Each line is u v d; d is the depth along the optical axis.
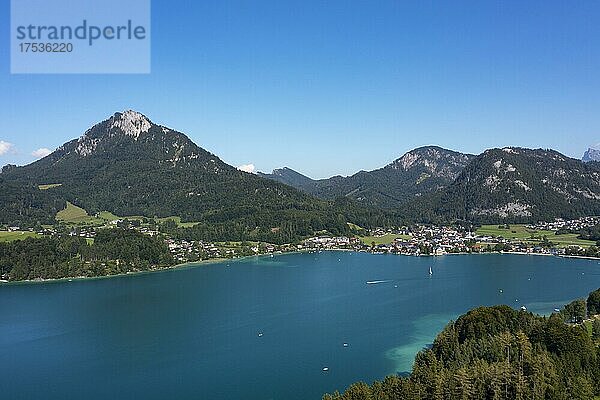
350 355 173.12
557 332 143.62
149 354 178.75
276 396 143.00
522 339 137.38
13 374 163.25
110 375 161.00
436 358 141.50
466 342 146.12
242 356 174.75
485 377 119.31
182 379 156.50
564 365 130.75
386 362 166.00
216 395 144.75
